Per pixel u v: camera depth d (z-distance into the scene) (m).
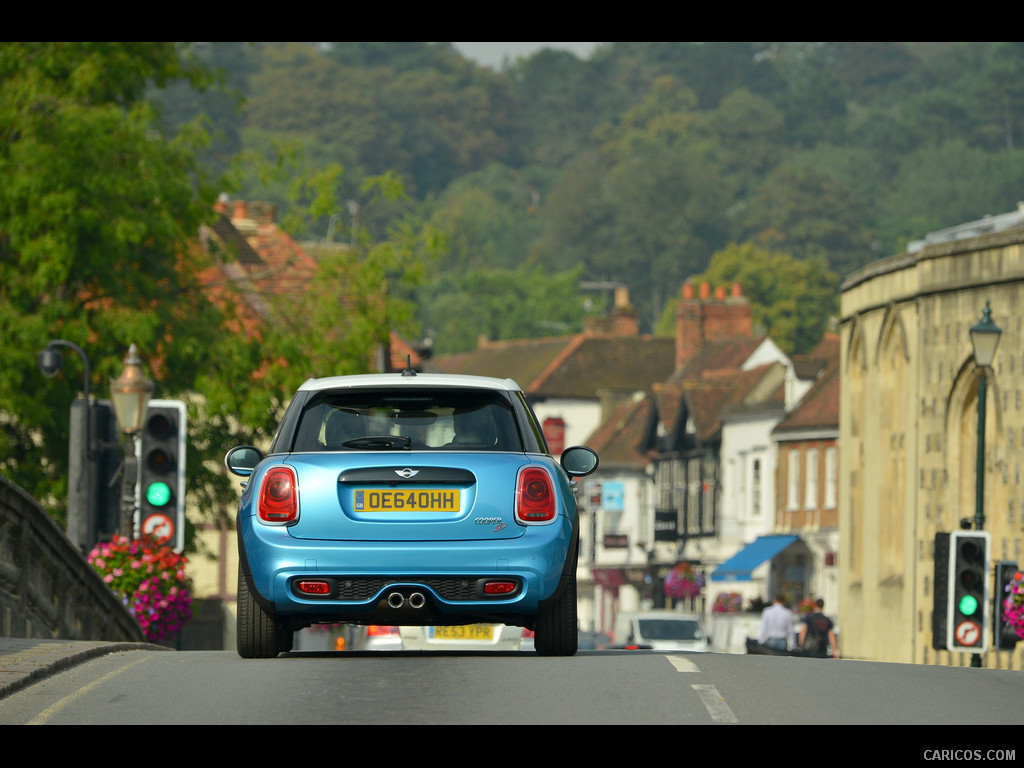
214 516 109.00
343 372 108.06
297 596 36.56
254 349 105.88
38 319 95.31
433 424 37.31
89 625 61.19
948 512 112.69
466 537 36.62
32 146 95.06
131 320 97.69
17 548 52.03
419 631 59.06
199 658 39.25
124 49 102.06
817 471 189.12
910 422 117.88
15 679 32.22
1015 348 106.25
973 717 29.89
